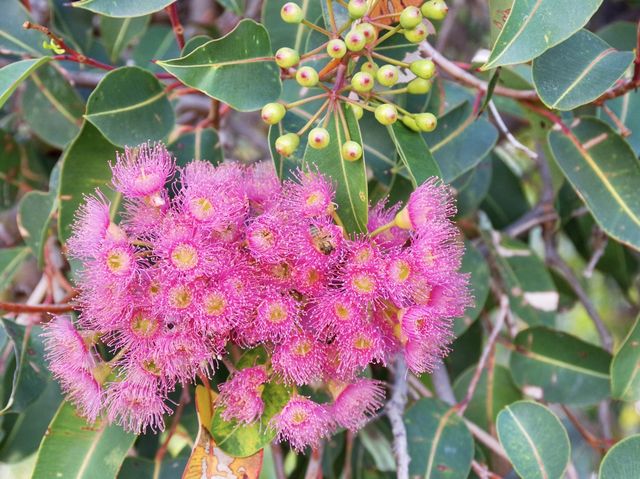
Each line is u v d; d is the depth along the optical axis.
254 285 0.31
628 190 0.40
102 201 0.35
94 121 0.36
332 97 0.33
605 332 0.55
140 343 0.32
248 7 0.61
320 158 0.33
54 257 0.48
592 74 0.36
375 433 0.51
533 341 0.48
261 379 0.33
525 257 0.53
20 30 0.44
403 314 0.32
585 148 0.41
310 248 0.31
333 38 0.34
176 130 0.42
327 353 0.33
